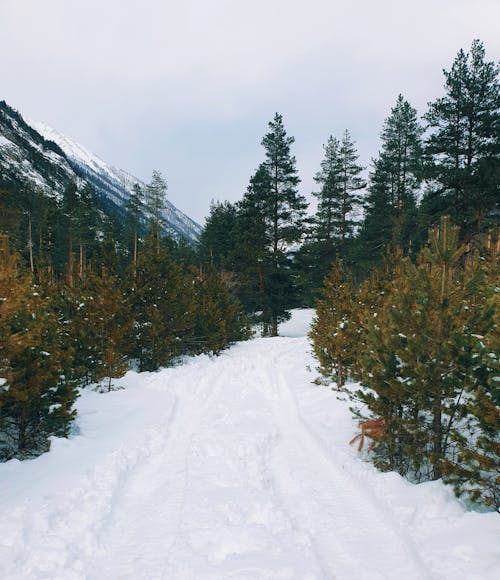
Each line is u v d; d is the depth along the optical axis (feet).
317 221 122.93
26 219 130.00
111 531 20.01
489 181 60.64
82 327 49.88
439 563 16.16
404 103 109.40
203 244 159.63
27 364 28.19
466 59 66.23
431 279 23.95
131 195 134.92
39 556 16.93
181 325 66.74
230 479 26.63
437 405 23.24
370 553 18.12
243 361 72.28
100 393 48.16
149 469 28.60
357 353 45.29
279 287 107.45
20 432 29.78
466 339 21.45
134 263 67.10
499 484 18.57
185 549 18.17
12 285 26.32
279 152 114.32
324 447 32.83
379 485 24.17
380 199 109.70
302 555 17.74
